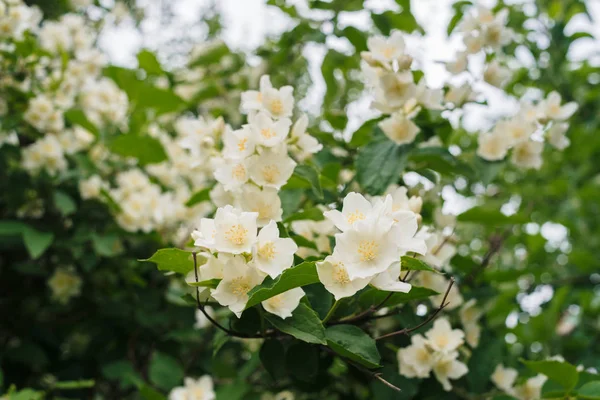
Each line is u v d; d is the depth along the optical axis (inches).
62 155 134.6
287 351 70.6
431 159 95.9
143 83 143.6
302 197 96.3
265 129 73.3
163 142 147.3
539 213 187.0
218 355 136.3
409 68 83.4
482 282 110.0
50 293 137.8
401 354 82.0
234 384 107.7
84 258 128.2
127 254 136.9
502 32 98.0
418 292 66.3
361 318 69.6
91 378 144.8
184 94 165.9
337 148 112.9
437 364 83.0
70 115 131.6
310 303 68.4
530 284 158.1
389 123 91.6
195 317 128.4
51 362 145.3
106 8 176.9
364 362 61.7
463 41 96.3
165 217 128.6
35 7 148.5
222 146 91.2
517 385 93.6
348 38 122.8
